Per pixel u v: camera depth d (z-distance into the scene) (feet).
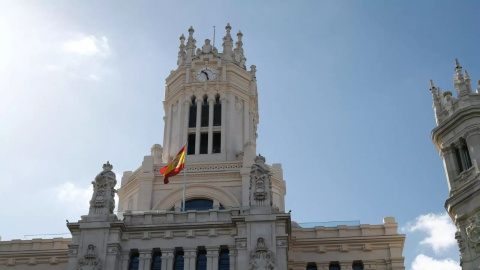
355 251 218.38
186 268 192.03
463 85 205.67
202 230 197.36
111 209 205.16
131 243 197.98
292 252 219.82
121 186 262.06
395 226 222.28
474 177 189.16
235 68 291.38
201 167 253.24
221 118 276.00
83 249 194.18
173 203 245.65
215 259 192.34
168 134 278.46
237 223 195.00
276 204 252.83
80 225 197.88
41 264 221.66
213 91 283.38
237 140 272.10
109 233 196.95
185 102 281.74
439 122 208.95
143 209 242.58
